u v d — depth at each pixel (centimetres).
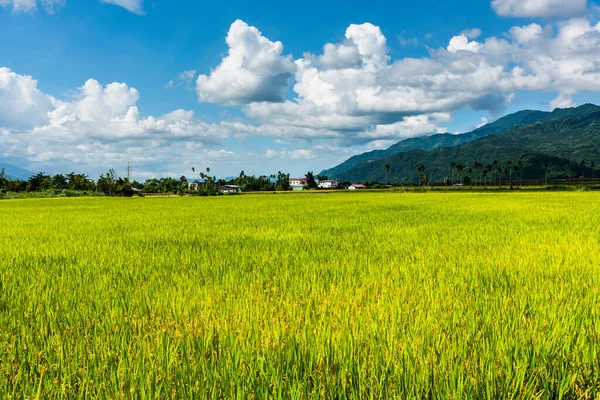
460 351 252
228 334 283
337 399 209
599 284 438
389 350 254
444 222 1254
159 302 388
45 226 1351
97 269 589
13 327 327
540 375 229
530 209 1811
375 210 1972
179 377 223
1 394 213
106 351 264
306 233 1011
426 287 432
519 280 468
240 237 959
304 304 374
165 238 962
